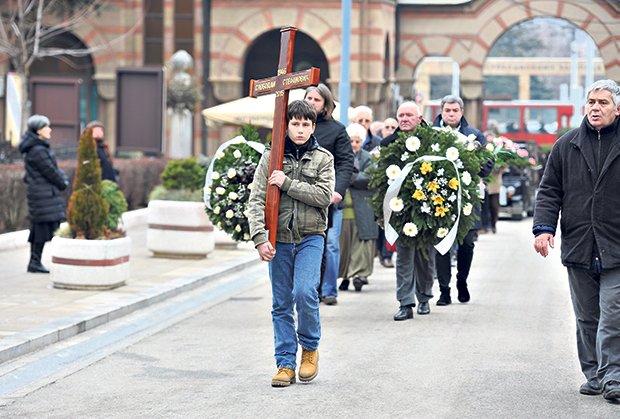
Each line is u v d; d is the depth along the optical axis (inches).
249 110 855.1
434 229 535.5
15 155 1072.8
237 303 621.0
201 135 1727.4
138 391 394.3
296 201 390.3
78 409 368.2
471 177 542.3
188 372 426.0
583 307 383.2
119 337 516.4
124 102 1176.8
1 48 1446.9
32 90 1079.0
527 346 475.5
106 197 660.7
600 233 373.1
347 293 653.3
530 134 2544.3
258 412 356.8
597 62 3526.1
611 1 1804.9
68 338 512.1
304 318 395.9
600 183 373.1
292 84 382.9
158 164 1302.9
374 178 545.6
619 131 375.2
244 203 528.7
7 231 932.6
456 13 1839.3
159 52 1716.3
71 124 1077.8
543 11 1820.9
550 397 379.2
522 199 1395.2
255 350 472.1
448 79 3838.6
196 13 1707.7
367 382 401.1
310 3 1685.5
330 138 535.5
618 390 365.7
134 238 974.4
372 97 1711.4
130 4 1710.1
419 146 534.3
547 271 783.1
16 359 462.6
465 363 436.8
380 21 1704.0
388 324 534.6
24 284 658.8
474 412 356.8
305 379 399.5
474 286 689.6
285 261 395.2
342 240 657.6
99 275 634.8
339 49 1684.3
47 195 704.4
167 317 578.9
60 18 1674.5
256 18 1700.3
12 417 358.9
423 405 366.0
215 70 1711.4
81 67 1786.4
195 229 808.9
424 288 566.6
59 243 636.1
